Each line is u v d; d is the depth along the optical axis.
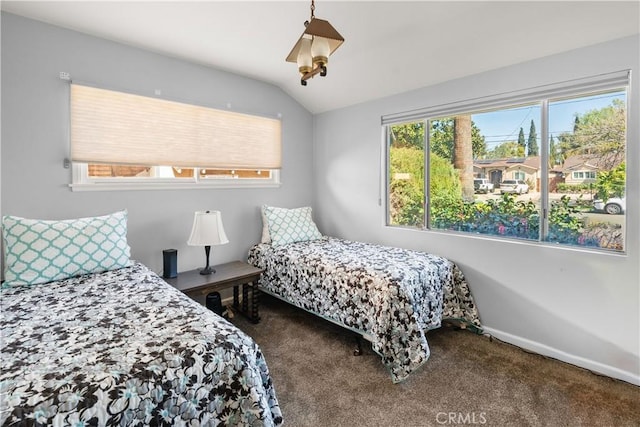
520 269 2.44
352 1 2.03
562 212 2.31
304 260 2.77
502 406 1.80
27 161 2.25
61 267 2.00
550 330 2.31
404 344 2.07
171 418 1.13
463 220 2.86
